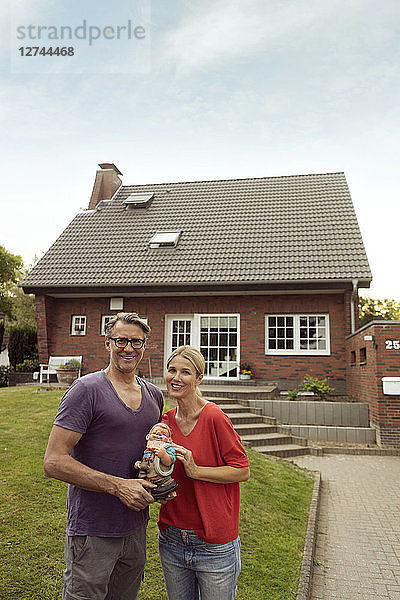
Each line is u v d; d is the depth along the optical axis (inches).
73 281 631.2
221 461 112.3
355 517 264.1
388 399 430.6
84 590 101.9
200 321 631.2
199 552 108.3
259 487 274.7
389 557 210.8
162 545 113.9
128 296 649.6
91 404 105.6
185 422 117.6
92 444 106.5
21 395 469.7
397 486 326.0
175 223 724.7
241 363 609.9
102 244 703.1
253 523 221.0
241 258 625.3
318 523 253.3
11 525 180.7
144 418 112.3
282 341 615.8
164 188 834.8
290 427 454.6
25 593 139.6
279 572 176.2
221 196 780.0
